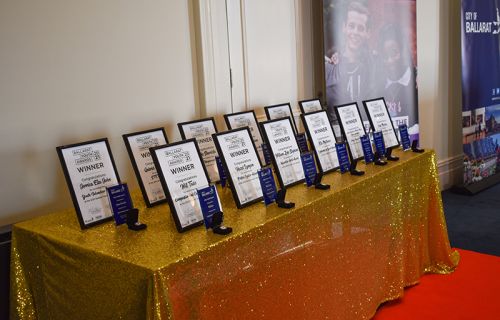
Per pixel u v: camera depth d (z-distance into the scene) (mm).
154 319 1665
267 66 3652
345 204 2512
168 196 1993
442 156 5500
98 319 1902
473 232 4223
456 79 5566
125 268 1743
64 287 1999
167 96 3062
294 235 2205
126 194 2146
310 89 4016
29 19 2465
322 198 2344
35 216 2557
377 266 2830
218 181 2633
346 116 3016
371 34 4246
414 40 4691
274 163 2447
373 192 2729
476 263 3535
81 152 2129
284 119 2574
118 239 1951
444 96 5438
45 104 2547
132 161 2307
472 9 5254
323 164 2748
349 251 2582
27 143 2504
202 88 3225
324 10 3830
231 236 1924
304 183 2576
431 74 5219
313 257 2328
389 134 3316
